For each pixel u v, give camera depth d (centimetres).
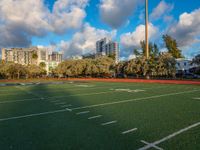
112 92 1822
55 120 775
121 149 484
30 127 681
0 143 533
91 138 562
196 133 597
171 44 6781
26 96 1600
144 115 838
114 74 6059
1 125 710
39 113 912
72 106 1089
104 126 682
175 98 1369
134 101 1241
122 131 624
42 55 14638
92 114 873
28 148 498
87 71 6206
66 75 7188
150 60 4462
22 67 6869
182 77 4578
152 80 3659
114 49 11338
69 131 630
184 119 765
